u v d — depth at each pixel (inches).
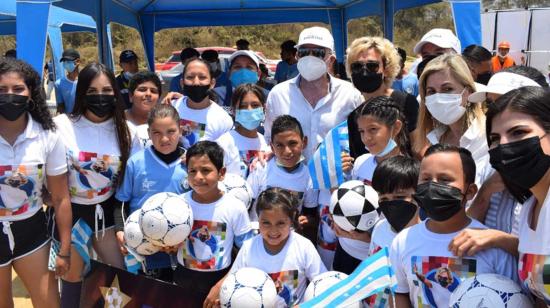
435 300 89.7
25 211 130.0
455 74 118.3
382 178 107.5
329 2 462.9
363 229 122.1
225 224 131.6
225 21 478.0
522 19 655.1
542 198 75.2
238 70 244.2
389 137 126.0
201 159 128.9
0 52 1072.8
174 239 126.8
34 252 134.1
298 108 169.0
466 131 117.6
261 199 120.5
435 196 88.4
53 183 134.8
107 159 141.3
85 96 138.5
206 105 177.3
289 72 391.5
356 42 155.8
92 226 143.2
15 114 121.4
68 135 139.4
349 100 168.4
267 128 178.4
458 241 86.7
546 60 645.3
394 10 385.7
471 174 91.5
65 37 1180.5
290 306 120.8
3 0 425.4
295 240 123.6
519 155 73.6
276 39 1249.4
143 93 170.6
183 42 1177.4
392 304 102.7
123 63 352.5
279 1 450.6
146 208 128.1
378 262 94.8
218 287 122.3
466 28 254.8
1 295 133.1
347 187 124.3
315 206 151.6
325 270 125.5
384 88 157.6
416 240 93.7
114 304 127.9
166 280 143.1
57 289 141.5
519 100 75.0
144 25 471.5
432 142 128.7
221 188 139.6
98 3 360.5
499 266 85.4
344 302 96.3
